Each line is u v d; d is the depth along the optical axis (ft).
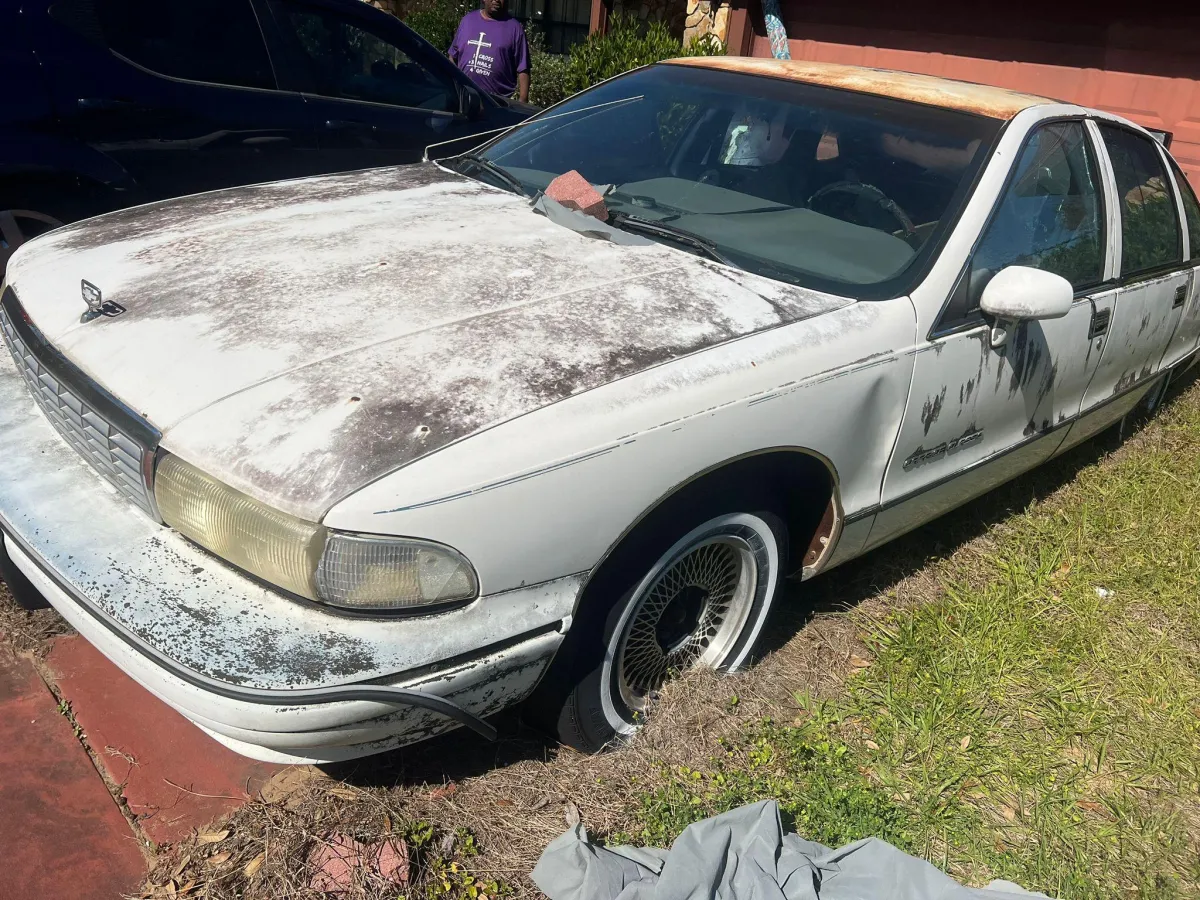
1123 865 7.99
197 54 14.20
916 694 9.37
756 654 9.54
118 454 6.56
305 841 6.83
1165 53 24.07
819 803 7.78
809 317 8.10
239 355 6.70
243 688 5.54
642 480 6.78
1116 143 12.30
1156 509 13.78
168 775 7.50
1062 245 10.86
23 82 12.44
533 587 6.47
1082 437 13.19
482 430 6.17
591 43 32.83
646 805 7.55
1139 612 11.48
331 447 5.93
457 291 7.63
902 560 11.69
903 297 8.70
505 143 11.93
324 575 5.73
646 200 10.03
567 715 7.56
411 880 6.69
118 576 6.12
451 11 42.78
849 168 9.94
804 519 9.02
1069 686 9.91
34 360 7.45
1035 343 10.20
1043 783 8.68
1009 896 6.78
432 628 6.04
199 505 6.03
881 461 8.89
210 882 6.51
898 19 28.53
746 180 10.25
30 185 12.67
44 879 6.56
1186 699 10.05
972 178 9.61
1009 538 12.60
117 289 7.75
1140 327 12.74
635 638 7.95
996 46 27.04
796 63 11.91
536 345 7.00
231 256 8.16
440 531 5.92
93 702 8.08
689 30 33.30
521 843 7.21
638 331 7.39
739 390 7.29
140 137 13.62
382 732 6.13
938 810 8.20
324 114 15.62
